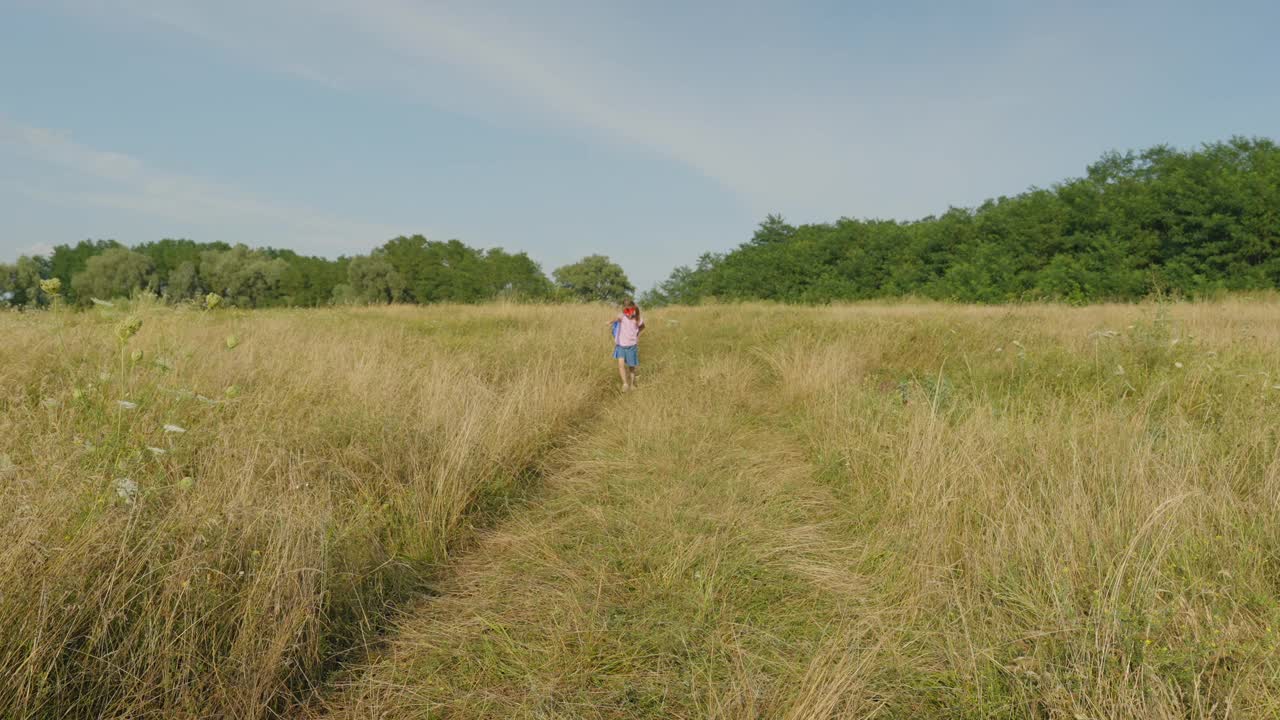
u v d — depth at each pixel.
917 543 3.47
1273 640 2.22
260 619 2.41
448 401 5.45
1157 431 4.66
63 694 2.02
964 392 6.50
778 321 14.19
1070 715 2.08
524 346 9.76
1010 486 3.58
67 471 2.76
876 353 9.40
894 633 2.78
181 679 2.18
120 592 2.21
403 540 3.60
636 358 8.87
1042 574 2.82
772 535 3.83
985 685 2.33
